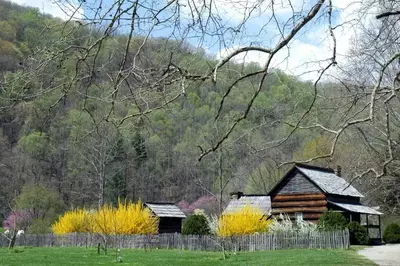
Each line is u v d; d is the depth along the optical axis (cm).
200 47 521
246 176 5066
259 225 3444
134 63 484
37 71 465
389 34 683
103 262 2389
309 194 3884
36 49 471
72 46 471
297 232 3300
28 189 4753
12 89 459
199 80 482
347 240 3127
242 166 4822
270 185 5012
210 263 2300
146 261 2434
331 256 2466
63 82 474
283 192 4012
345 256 2466
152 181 5503
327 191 3753
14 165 4472
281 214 3678
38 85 467
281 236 3288
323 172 4103
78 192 5006
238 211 3831
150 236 3762
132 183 5388
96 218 3681
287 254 2711
